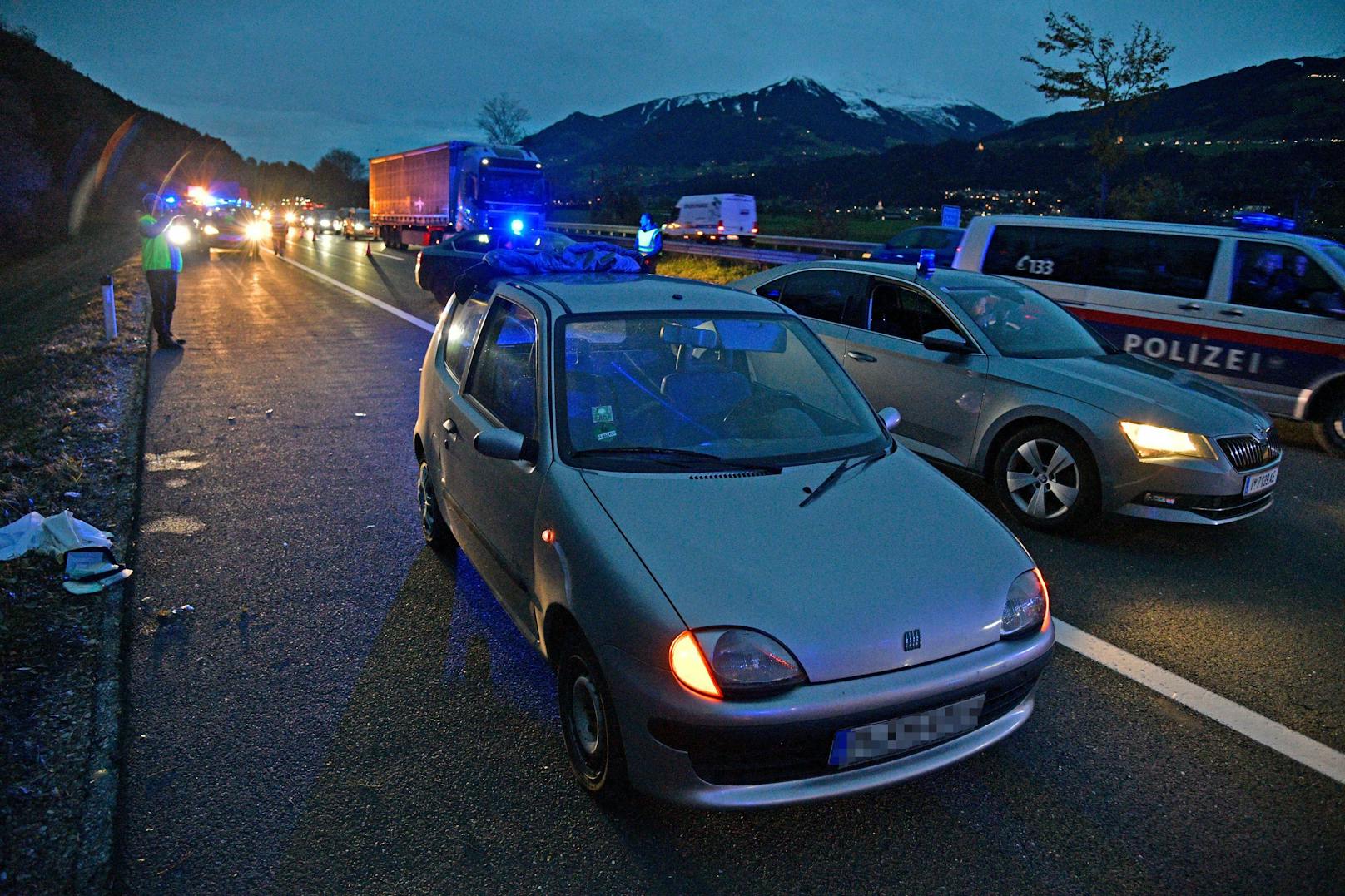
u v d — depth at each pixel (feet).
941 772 9.45
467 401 13.52
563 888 8.21
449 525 14.26
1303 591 15.30
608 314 12.09
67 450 22.38
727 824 9.12
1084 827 9.16
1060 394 17.37
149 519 17.97
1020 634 9.10
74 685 11.50
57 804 9.20
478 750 10.31
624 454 10.44
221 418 26.63
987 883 8.36
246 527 17.62
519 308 13.00
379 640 12.99
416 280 60.44
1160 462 16.21
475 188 88.22
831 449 11.27
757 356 12.46
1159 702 11.62
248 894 8.09
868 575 8.78
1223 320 25.86
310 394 30.22
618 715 8.43
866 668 8.17
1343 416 24.34
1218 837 9.02
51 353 36.73
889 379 20.13
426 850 8.68
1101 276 28.25
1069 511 17.37
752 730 7.83
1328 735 10.91
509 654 12.60
